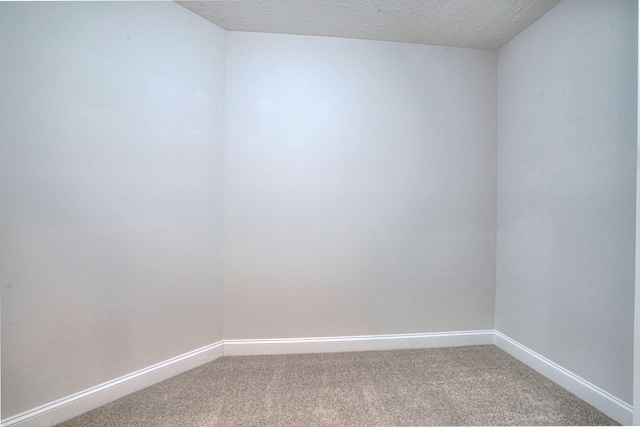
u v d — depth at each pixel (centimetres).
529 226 198
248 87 211
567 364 169
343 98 219
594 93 155
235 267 211
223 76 208
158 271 178
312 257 217
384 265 223
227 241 210
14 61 130
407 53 224
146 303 173
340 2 179
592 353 155
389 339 223
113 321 160
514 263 212
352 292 220
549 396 163
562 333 173
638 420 110
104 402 156
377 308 223
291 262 215
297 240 215
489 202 230
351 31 210
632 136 138
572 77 168
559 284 175
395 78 223
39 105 137
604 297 150
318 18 195
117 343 162
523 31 205
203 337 199
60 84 142
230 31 210
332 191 218
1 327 129
